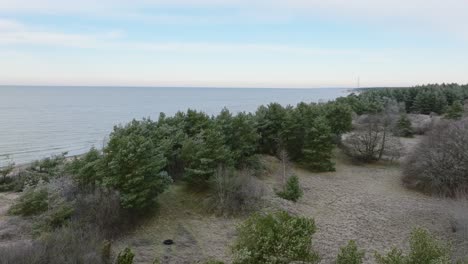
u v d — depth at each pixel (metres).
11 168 24.08
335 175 26.91
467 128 24.02
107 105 126.56
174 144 21.66
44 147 43.94
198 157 19.16
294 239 8.34
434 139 24.42
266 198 19.42
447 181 22.11
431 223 17.67
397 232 16.67
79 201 15.34
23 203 15.00
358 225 17.47
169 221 16.64
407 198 21.81
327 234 16.23
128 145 15.91
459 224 15.94
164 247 14.21
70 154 39.56
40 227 13.38
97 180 16.39
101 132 57.59
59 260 10.51
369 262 13.55
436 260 7.60
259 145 28.58
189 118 25.94
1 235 13.05
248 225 8.78
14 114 86.56
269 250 8.29
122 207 15.55
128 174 15.62
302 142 28.84
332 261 13.45
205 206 18.02
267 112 30.02
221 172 18.78
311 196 21.75
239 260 8.30
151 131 22.12
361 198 21.73
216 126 22.95
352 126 33.72
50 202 14.70
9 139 49.44
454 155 22.31
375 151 30.67
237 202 18.02
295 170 27.25
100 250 12.09
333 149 31.83
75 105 123.75
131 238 14.88
